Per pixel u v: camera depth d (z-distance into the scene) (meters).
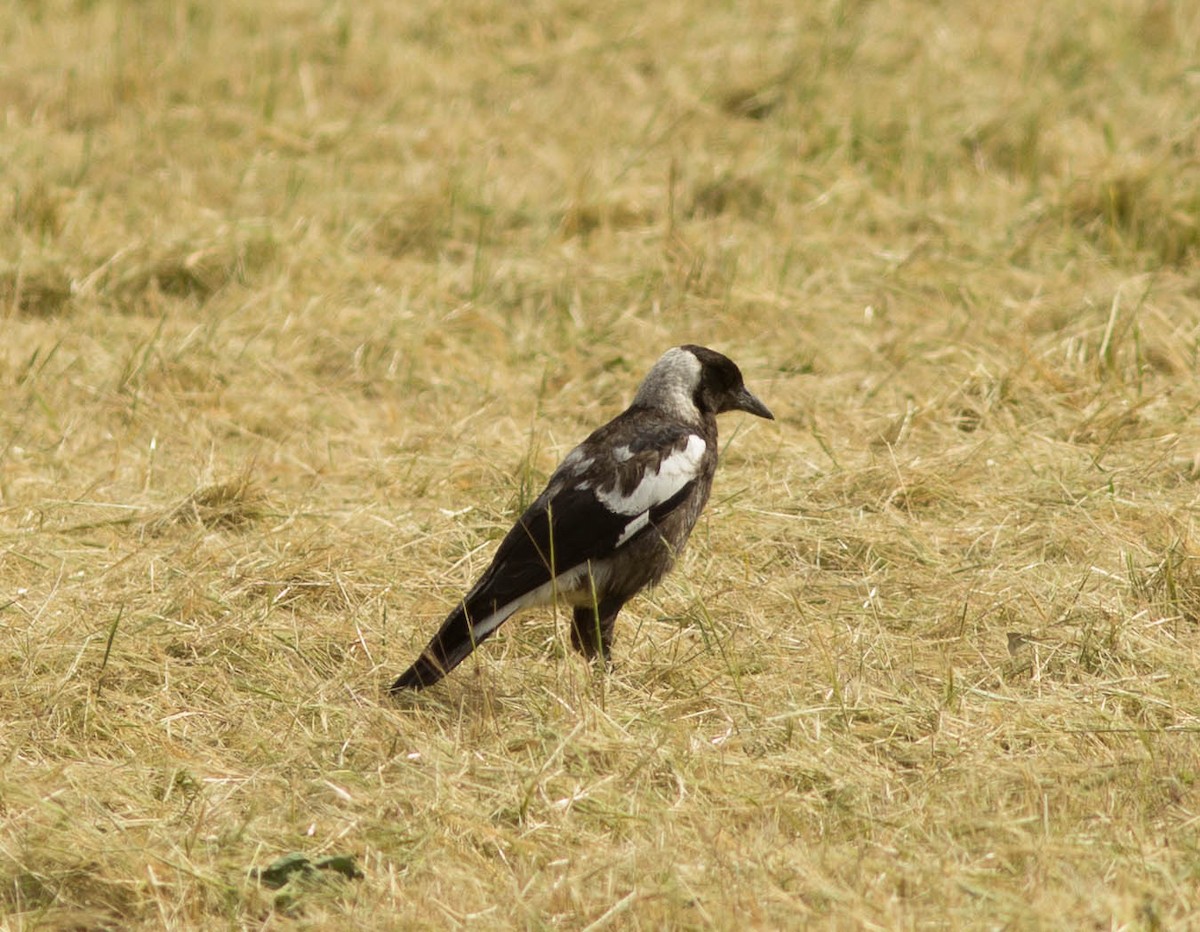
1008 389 13.27
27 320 15.88
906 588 10.38
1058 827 7.50
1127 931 6.51
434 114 21.14
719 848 7.42
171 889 7.40
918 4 23.22
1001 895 6.85
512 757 8.57
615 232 17.73
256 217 18.08
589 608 9.84
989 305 15.35
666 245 16.77
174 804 8.12
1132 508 11.04
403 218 17.95
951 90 20.56
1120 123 19.30
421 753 8.45
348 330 15.47
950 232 17.05
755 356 14.80
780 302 15.53
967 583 10.30
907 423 12.87
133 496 12.20
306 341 15.21
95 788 8.20
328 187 18.91
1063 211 17.20
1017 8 22.84
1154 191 16.88
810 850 7.38
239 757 8.67
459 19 23.81
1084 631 9.49
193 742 8.79
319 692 9.24
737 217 17.94
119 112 21.17
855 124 19.66
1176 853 7.18
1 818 7.94
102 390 14.21
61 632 9.78
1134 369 13.79
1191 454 11.86
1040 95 20.06
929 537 11.01
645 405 10.34
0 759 8.51
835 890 6.93
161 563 10.82
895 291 15.79
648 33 23.03
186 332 15.38
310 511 11.72
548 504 9.62
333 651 9.80
